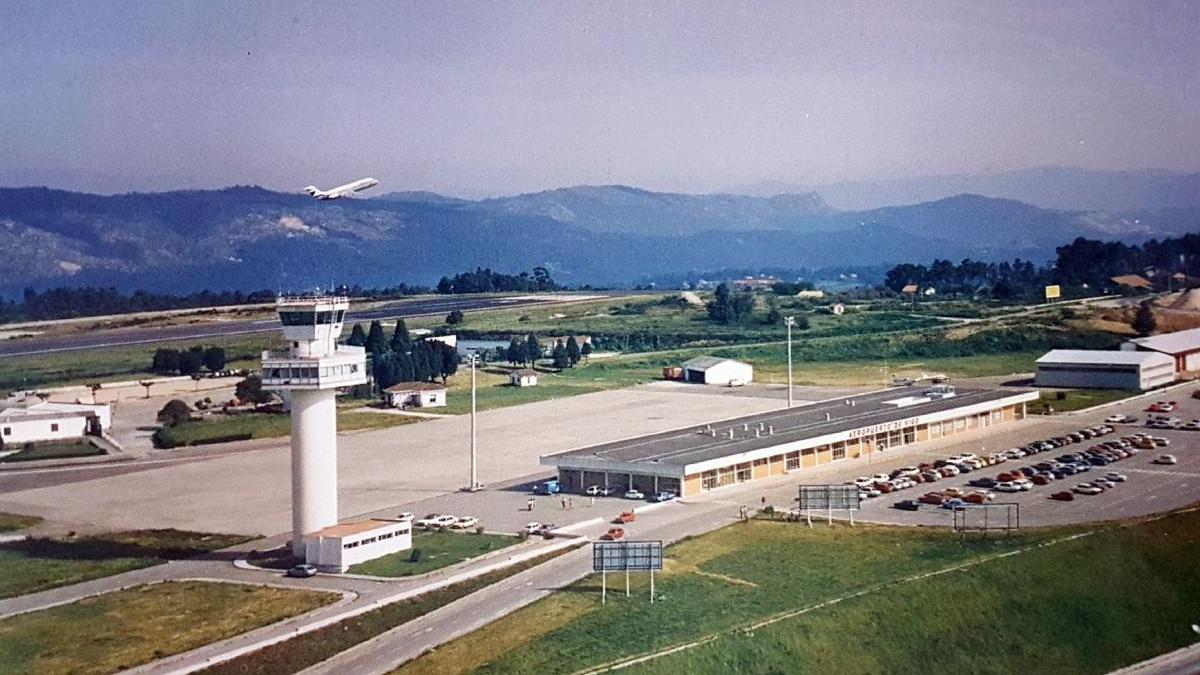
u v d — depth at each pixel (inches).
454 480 6491.1
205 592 4382.4
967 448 7042.3
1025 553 4790.8
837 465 6604.3
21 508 5905.5
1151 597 4744.1
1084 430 7490.2
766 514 5388.8
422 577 4503.0
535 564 4667.8
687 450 6254.9
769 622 3993.6
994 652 4180.6
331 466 4857.3
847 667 3885.3
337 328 4923.7
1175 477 6156.5
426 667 3599.9
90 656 3686.0
